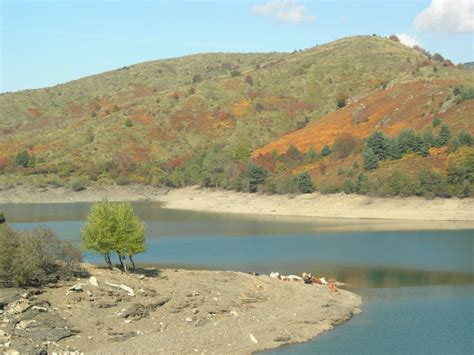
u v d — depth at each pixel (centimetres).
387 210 11644
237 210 13525
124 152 19100
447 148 12419
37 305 4091
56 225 10888
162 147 19475
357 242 8619
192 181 17088
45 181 17300
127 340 3862
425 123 14088
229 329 4222
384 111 16225
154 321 4262
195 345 3838
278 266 6944
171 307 4566
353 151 14300
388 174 12388
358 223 10812
